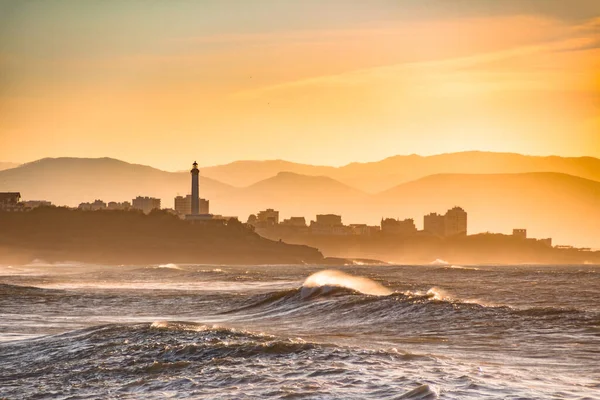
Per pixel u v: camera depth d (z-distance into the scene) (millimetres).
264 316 190750
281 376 86750
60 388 88562
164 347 106688
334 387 80500
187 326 129000
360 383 81875
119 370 96000
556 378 85375
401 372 87062
